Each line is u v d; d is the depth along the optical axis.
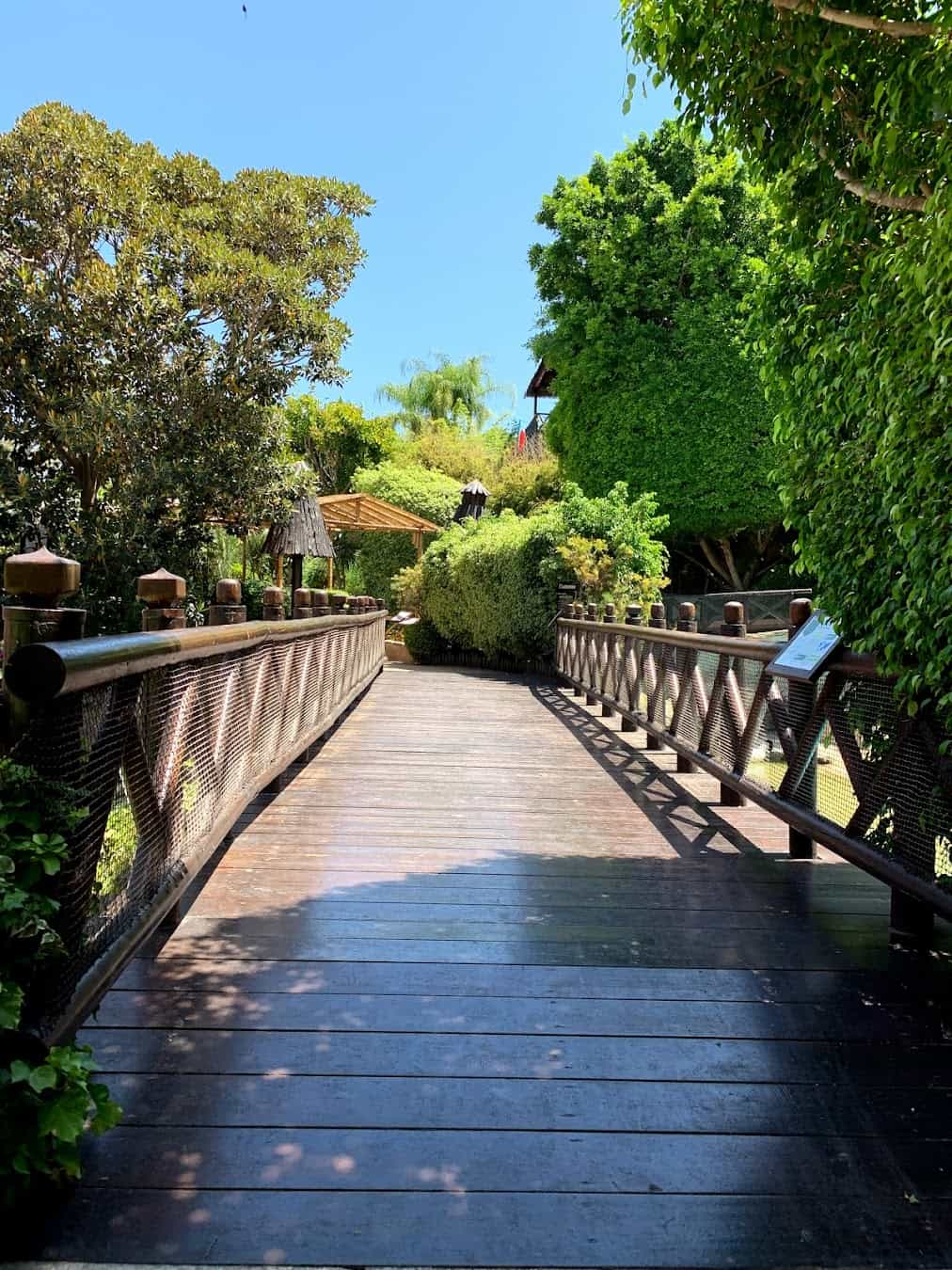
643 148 16.52
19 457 9.62
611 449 16.09
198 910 3.14
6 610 1.70
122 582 9.41
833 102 2.47
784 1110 1.96
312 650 6.06
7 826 1.57
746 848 4.16
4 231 9.69
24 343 9.49
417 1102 1.96
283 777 5.27
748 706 4.50
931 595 2.25
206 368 10.48
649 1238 1.54
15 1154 1.46
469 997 2.50
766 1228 1.58
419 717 8.86
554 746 7.08
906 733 2.81
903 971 2.74
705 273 15.39
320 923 3.04
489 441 31.17
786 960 2.81
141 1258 1.47
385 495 23.67
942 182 2.07
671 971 2.71
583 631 10.67
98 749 1.94
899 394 2.23
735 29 2.44
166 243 9.95
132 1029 2.26
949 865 2.64
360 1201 1.62
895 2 2.38
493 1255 1.50
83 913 1.85
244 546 13.98
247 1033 2.25
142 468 9.61
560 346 16.52
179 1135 1.81
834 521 2.85
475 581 15.76
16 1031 1.54
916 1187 1.70
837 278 2.73
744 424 15.27
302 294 10.73
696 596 15.35
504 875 3.65
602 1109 1.95
